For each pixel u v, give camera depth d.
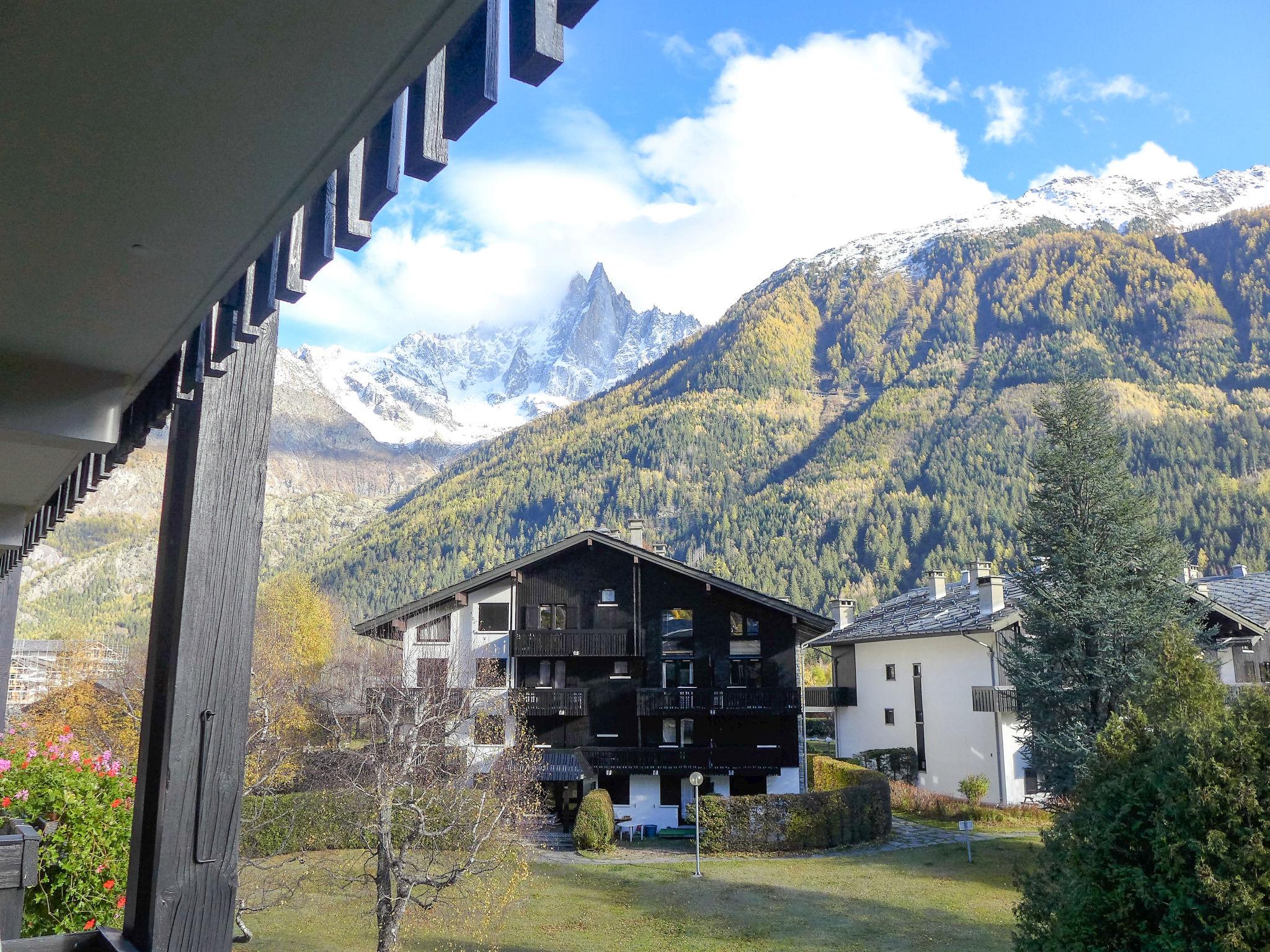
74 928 6.43
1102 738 12.43
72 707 30.69
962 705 34.91
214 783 3.96
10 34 1.89
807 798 27.98
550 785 32.06
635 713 33.34
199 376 3.74
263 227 2.74
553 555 33.88
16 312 3.42
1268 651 30.77
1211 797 10.09
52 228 2.75
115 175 2.45
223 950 3.90
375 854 17.92
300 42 1.95
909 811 33.91
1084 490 24.39
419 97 2.30
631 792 32.62
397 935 16.56
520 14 1.88
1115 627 23.38
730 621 33.62
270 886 19.64
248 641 4.10
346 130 2.28
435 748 20.86
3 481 6.13
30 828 5.11
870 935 18.88
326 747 26.25
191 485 4.06
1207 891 9.74
